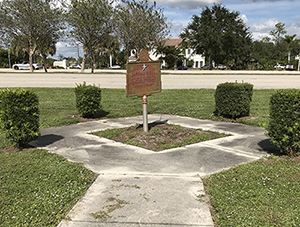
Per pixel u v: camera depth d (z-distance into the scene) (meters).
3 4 24.22
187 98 13.58
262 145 5.83
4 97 5.51
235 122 8.26
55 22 25.52
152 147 5.87
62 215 3.25
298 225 2.97
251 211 3.25
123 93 15.64
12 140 5.72
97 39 26.45
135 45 29.36
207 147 5.76
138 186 3.98
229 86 8.41
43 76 23.98
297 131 4.80
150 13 27.38
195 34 42.00
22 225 3.12
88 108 8.88
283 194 3.64
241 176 4.20
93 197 3.67
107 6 25.05
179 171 4.53
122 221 3.12
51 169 4.63
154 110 10.52
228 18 42.81
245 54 46.75
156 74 6.95
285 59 59.06
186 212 3.28
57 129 7.65
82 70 28.73
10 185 4.08
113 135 6.80
